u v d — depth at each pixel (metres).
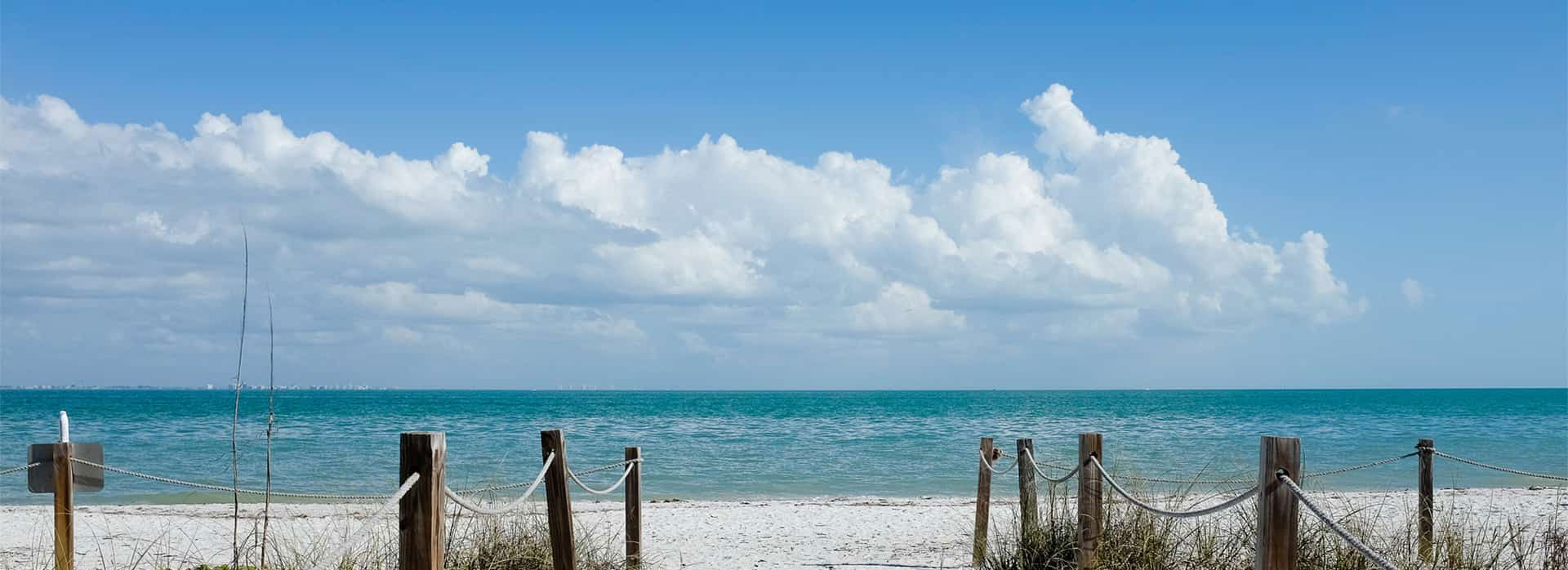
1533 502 16.72
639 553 10.12
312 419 64.50
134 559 11.70
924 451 35.47
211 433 46.25
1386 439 42.56
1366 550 5.07
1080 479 8.42
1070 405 109.19
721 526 15.12
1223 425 57.41
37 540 13.65
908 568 11.26
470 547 8.88
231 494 21.50
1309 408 95.25
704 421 63.38
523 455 34.91
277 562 8.73
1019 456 9.70
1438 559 8.38
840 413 81.25
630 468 10.14
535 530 9.13
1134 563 8.41
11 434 45.66
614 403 120.31
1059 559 8.91
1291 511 5.57
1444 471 26.30
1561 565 8.29
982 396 198.00
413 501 4.80
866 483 24.72
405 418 66.00
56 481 8.73
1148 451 34.69
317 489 22.59
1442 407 97.75
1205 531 8.91
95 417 65.12
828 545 13.07
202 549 12.56
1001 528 14.03
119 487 23.14
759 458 32.31
